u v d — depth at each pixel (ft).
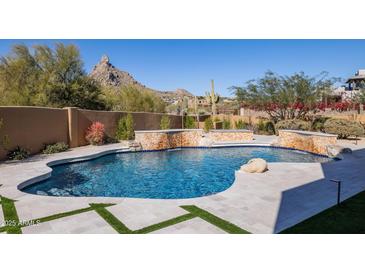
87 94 77.10
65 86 72.64
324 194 22.63
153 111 102.17
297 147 55.98
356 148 49.11
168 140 58.49
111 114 64.64
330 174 29.84
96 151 47.75
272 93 77.05
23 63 70.64
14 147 40.16
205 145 60.18
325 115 76.18
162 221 17.10
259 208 19.36
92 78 82.64
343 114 76.33
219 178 35.27
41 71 74.28
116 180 33.88
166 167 41.29
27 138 42.60
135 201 20.93
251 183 26.14
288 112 78.54
